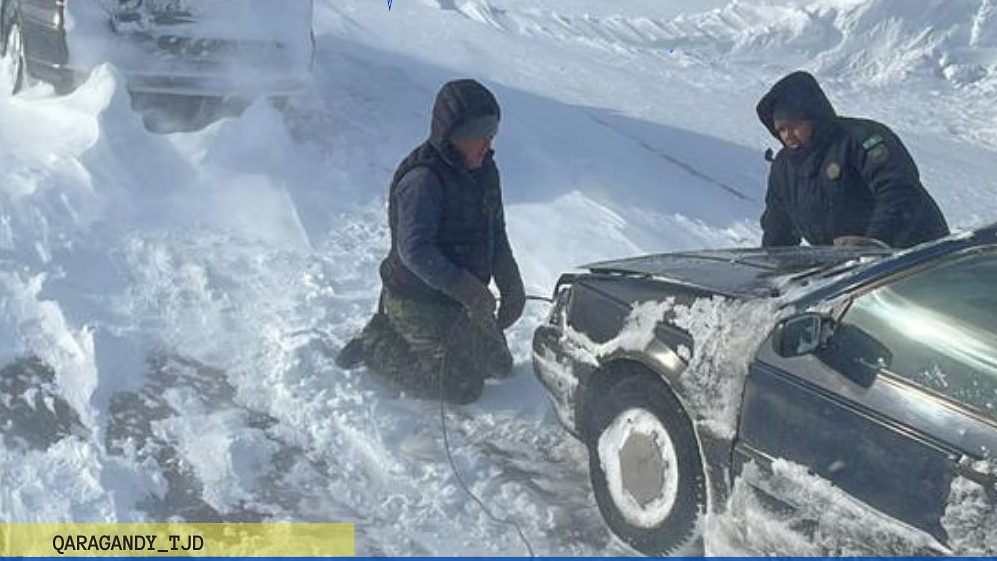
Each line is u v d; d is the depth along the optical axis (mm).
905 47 16641
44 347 4730
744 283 3730
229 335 5016
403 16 15414
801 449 3191
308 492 3982
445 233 4461
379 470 4133
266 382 4664
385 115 8461
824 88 15336
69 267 5297
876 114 14008
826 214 4746
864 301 3232
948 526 2807
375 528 3791
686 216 7418
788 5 19062
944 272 3236
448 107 4312
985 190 10141
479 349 4652
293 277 5625
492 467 4184
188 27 7195
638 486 3738
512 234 6465
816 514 3129
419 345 4586
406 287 4570
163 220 6012
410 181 4355
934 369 2992
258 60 7461
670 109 11695
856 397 3092
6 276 5141
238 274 5574
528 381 4848
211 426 4312
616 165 8250
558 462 4277
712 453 3455
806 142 4680
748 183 8742
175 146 6641
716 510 3475
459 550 3693
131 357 4703
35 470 3922
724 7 20844
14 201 5719
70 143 6461
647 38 17656
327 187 6879
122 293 5238
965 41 16766
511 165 7738
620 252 6410
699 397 3492
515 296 4812
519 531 3809
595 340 4020
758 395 3332
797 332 3156
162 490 3900
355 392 4613
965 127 13797
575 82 12375
